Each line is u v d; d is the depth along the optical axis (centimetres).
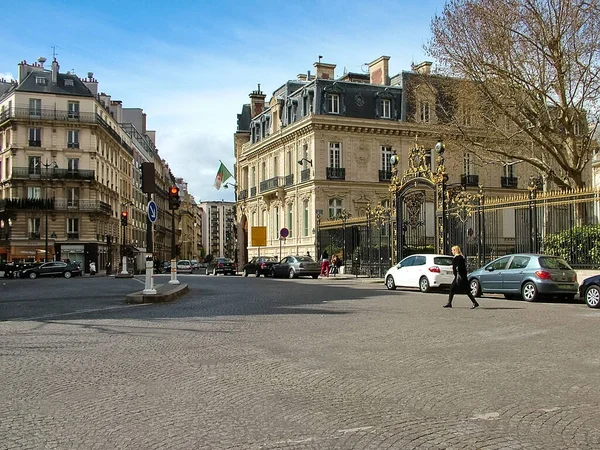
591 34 2389
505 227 2538
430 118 4728
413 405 646
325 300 1969
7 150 6328
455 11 2623
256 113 6850
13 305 1908
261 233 5447
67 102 6444
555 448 509
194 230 18200
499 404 647
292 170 5275
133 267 6681
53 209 6291
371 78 5597
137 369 840
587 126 2675
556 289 1905
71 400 675
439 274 2375
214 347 1014
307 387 730
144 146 9938
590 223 2248
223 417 604
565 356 915
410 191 3166
